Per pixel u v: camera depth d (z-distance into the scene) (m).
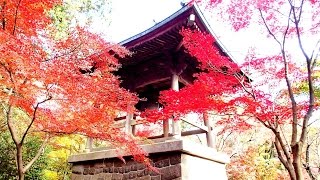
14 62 4.37
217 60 6.86
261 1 5.82
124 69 10.39
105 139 6.93
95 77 6.42
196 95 6.63
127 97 7.14
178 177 7.18
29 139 11.80
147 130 13.60
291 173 5.16
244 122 7.89
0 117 9.36
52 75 4.92
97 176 9.13
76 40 5.53
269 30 6.07
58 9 11.89
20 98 5.38
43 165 12.59
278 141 5.87
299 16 5.54
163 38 8.29
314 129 14.01
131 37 8.62
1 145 11.23
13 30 5.01
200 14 7.39
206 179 8.43
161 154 7.80
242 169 16.78
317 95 8.76
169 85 10.86
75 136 13.20
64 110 5.94
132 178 8.16
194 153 7.90
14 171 11.23
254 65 7.04
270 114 5.79
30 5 5.11
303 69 7.15
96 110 6.37
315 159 15.17
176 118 7.59
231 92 6.73
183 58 9.15
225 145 19.41
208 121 10.16
